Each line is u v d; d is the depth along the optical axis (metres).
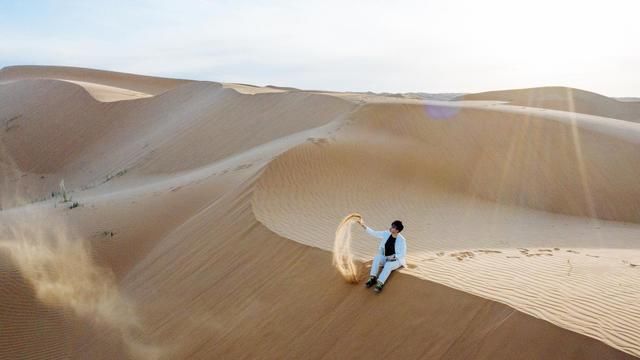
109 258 13.53
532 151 19.34
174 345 8.23
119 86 75.06
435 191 16.47
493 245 10.90
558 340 5.23
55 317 10.69
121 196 20.02
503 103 34.12
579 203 16.64
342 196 14.32
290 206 12.66
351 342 6.55
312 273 8.27
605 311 5.79
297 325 7.28
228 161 22.16
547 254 9.21
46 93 44.38
